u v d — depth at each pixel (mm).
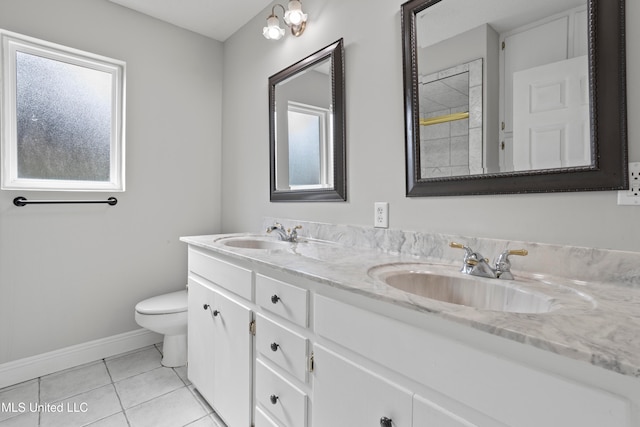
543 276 984
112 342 2182
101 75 2178
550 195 1005
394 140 1413
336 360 898
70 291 2031
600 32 898
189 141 2512
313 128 1799
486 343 599
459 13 1193
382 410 776
